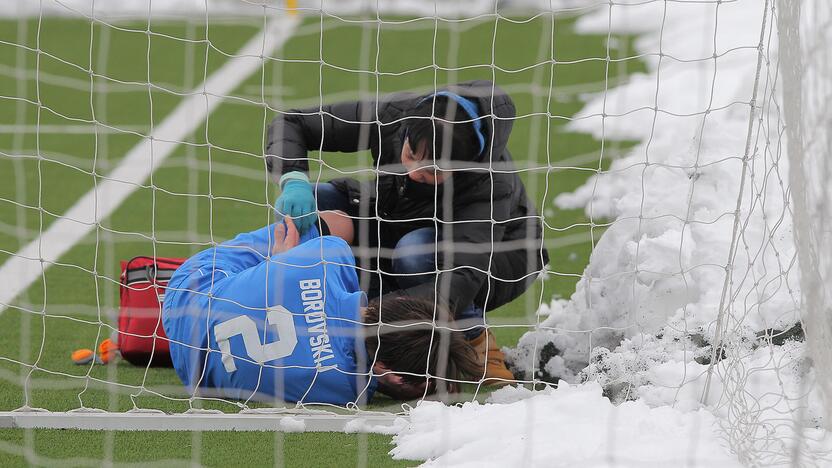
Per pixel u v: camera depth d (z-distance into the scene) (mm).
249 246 12531
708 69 30766
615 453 9555
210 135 28547
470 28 45406
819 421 10078
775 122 13438
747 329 11273
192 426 10883
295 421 10859
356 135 13305
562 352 12938
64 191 22953
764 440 9727
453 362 11383
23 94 33312
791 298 11219
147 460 10133
